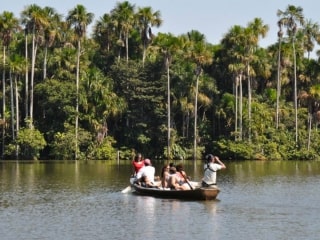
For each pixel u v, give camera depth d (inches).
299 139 4023.1
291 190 1675.7
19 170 2517.2
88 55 4330.7
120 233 1021.8
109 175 2212.1
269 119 4040.4
